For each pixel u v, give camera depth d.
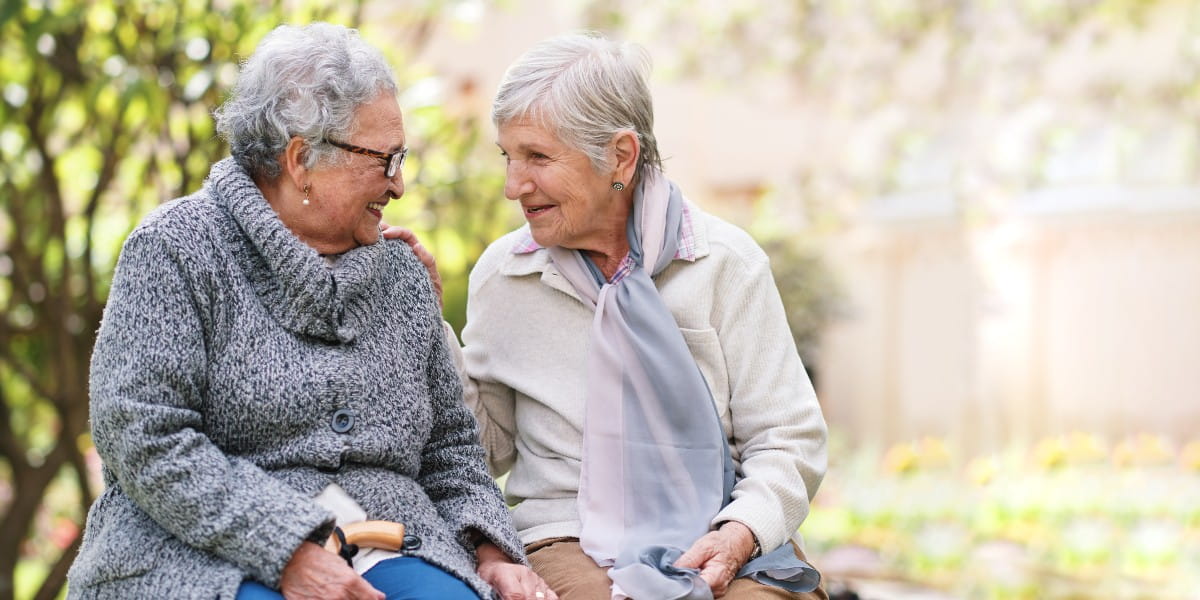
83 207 5.68
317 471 2.98
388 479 3.08
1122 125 11.64
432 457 3.32
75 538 4.86
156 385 2.81
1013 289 12.95
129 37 4.87
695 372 3.39
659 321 3.41
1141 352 12.49
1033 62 10.96
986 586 8.62
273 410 2.93
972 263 13.12
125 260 2.90
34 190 5.56
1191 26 11.28
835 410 13.85
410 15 5.55
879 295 13.58
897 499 10.10
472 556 3.21
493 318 3.65
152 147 5.16
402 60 5.43
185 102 4.78
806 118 13.49
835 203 12.12
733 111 13.88
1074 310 12.74
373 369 3.06
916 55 11.33
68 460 5.44
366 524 2.92
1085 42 11.22
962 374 13.24
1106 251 12.59
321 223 3.07
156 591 2.78
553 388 3.54
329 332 3.01
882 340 13.61
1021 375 12.98
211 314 2.93
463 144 5.43
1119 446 12.04
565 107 3.32
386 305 3.18
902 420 13.56
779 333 3.53
